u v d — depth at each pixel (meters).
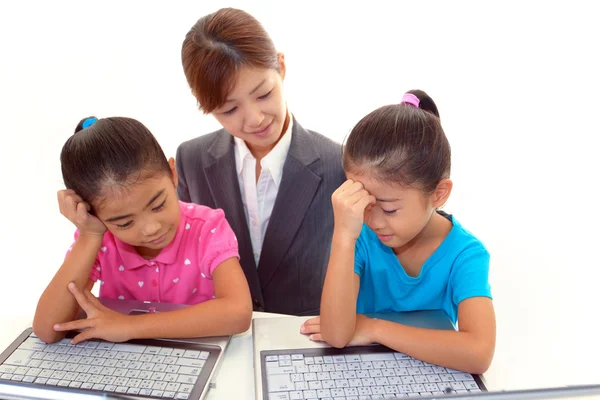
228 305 0.92
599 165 2.02
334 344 0.86
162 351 0.85
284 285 1.38
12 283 1.71
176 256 1.07
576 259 1.78
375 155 0.85
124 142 0.89
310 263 1.36
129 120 0.94
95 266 1.07
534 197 2.03
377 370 0.81
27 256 1.84
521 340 1.42
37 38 2.02
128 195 0.88
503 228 1.90
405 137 0.85
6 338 0.90
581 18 2.07
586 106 2.08
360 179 0.88
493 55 2.11
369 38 2.12
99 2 2.04
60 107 2.05
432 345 0.82
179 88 2.15
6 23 1.98
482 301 0.92
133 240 0.95
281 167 1.31
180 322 0.88
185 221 1.10
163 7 2.08
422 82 2.15
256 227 1.39
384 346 0.86
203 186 1.38
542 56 2.11
